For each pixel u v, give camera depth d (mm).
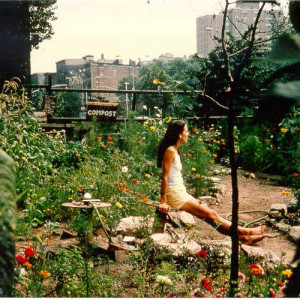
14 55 21406
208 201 8289
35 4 25266
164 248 4785
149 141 11016
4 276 1326
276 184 9711
